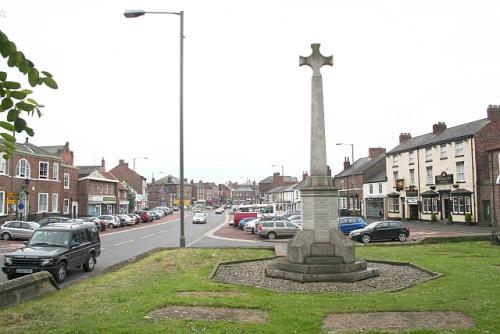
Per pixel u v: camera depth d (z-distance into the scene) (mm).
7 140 4152
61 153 58781
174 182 158000
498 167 39000
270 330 7234
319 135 14117
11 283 9781
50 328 7562
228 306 9078
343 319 8039
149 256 18875
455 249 20453
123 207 79375
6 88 3715
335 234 13570
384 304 9109
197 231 44250
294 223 33938
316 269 12906
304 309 8719
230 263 16375
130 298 9969
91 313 8617
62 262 14930
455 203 44625
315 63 14398
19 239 32844
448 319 7934
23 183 43312
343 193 72188
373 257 17672
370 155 69500
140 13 20312
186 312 8609
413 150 52312
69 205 55250
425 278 12781
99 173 65625
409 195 52719
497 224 39031
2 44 3574
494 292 10227
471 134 41906
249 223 42125
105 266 18812
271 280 12844
